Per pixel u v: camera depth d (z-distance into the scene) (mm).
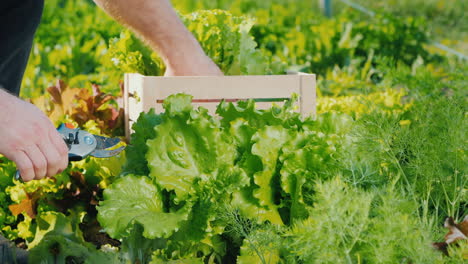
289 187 1688
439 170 1770
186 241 1735
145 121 1982
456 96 1976
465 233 1594
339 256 1413
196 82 2516
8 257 2025
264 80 2561
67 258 2004
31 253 1925
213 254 1813
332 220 1388
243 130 1825
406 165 1897
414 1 16234
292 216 1701
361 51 7188
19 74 2625
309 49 6871
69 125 1822
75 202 2557
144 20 2574
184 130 1770
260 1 15242
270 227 1665
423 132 1812
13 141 1522
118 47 3131
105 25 7469
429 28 7531
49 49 6602
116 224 1630
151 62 3104
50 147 1584
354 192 1500
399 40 7215
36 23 2514
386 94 4188
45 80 5488
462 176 1783
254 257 1673
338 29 7262
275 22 8305
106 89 4754
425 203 1638
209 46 3193
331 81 5684
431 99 2113
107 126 3262
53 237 1889
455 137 1774
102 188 2602
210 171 1755
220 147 1759
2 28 2408
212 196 1723
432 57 7301
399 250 1463
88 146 1804
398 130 1813
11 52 2465
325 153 1713
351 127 1814
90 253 1895
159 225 1626
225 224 1751
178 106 1861
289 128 1891
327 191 1415
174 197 1745
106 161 2512
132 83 2809
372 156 1744
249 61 3170
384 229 1388
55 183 2523
